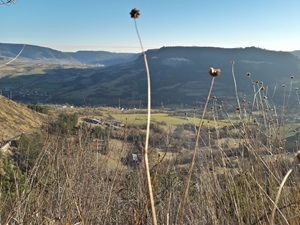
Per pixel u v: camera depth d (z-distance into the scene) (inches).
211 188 91.9
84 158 96.7
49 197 85.4
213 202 91.4
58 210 83.3
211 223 86.3
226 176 89.6
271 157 92.5
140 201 86.8
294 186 83.8
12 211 78.4
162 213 79.2
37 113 1285.7
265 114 100.3
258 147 93.9
